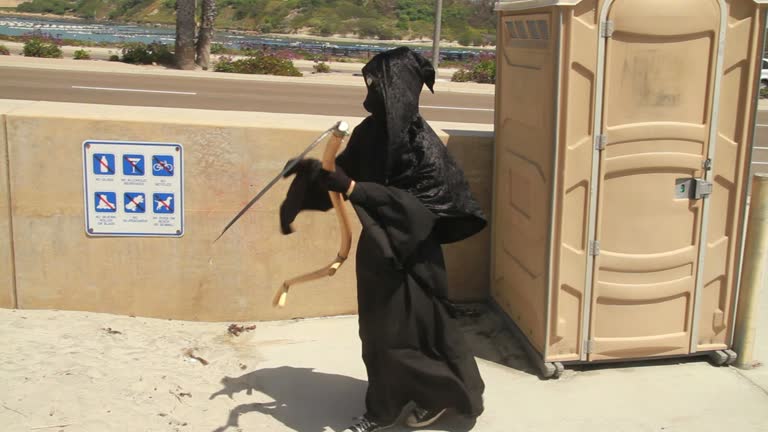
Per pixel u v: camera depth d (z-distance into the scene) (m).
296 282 4.30
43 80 18.92
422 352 4.16
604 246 4.77
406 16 82.31
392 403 4.17
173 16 100.38
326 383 4.90
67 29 71.06
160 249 5.61
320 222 5.70
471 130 6.30
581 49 4.51
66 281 5.60
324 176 3.85
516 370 5.08
